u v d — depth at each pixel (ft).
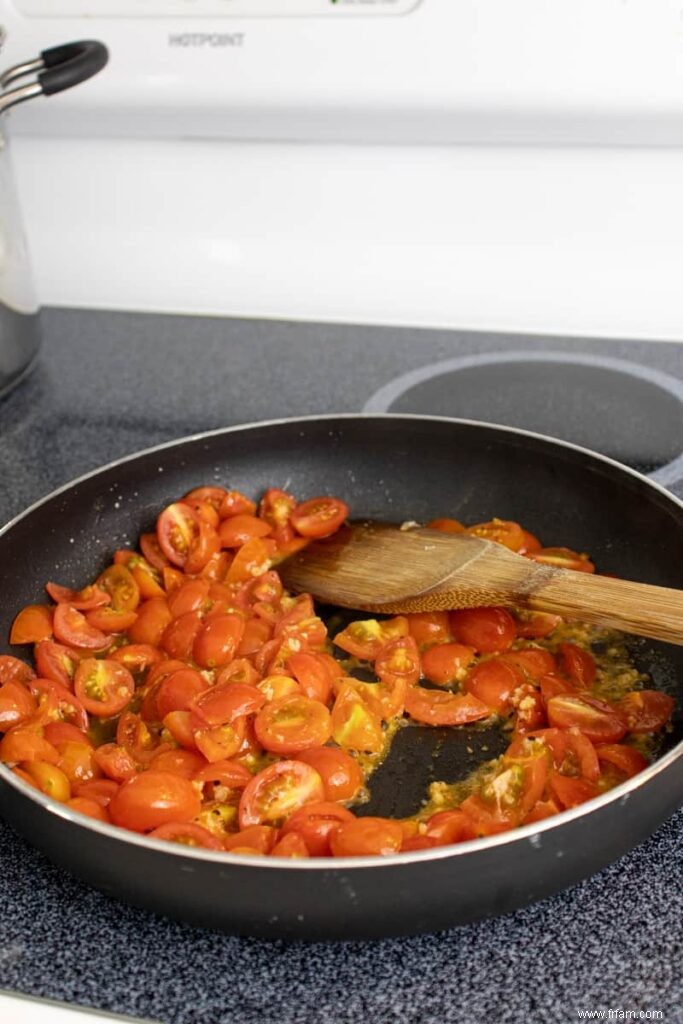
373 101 3.59
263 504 3.33
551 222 3.98
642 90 3.40
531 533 3.27
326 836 2.13
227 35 3.57
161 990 1.91
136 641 2.89
